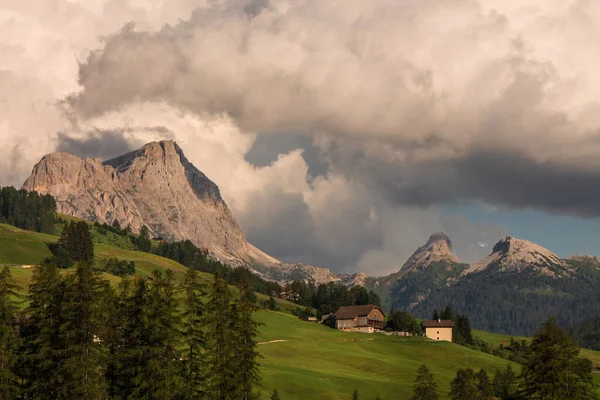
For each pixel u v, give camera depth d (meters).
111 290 84.44
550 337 73.50
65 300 80.38
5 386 76.62
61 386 76.69
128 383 81.06
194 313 84.75
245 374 84.31
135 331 80.50
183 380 82.00
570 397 71.19
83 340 78.50
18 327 82.81
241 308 85.25
